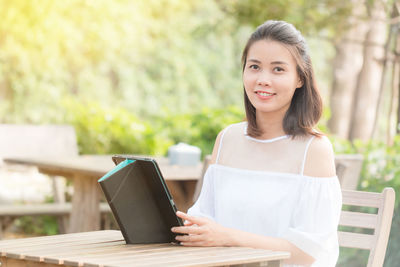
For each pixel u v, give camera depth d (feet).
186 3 57.00
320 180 8.08
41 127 21.77
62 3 48.93
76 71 53.26
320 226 7.97
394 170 16.83
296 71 8.30
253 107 8.63
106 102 55.06
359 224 9.18
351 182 14.75
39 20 48.39
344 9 26.00
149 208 7.58
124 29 52.80
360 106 32.99
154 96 57.62
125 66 56.18
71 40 49.96
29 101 50.37
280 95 8.21
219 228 7.54
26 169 21.21
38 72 50.21
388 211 9.01
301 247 7.69
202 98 59.62
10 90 50.03
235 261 6.45
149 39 55.42
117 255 6.67
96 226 16.93
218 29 36.81
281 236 7.78
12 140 21.16
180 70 58.85
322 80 54.65
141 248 7.20
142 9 54.03
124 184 7.41
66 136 22.12
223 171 8.65
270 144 8.46
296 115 8.41
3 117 49.93
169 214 7.57
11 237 23.45
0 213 18.30
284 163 8.27
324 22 26.16
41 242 7.57
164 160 18.16
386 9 26.53
